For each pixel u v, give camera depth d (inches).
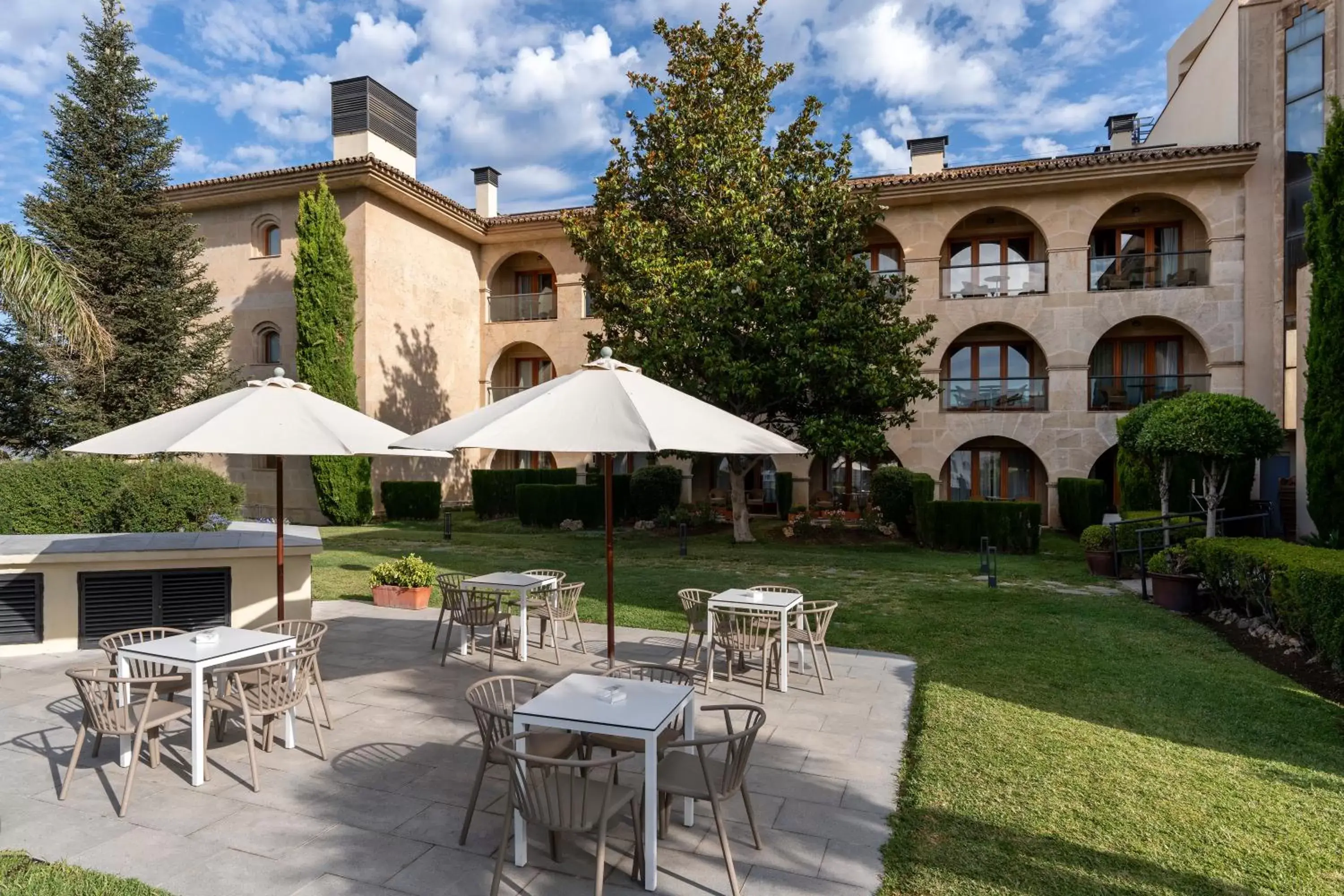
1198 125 872.3
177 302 739.4
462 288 1011.9
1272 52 743.7
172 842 150.3
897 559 591.2
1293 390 714.8
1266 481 678.5
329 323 797.9
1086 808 165.6
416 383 919.7
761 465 969.5
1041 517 820.0
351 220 853.2
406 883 135.8
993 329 884.6
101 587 302.5
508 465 1073.5
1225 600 375.6
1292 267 721.0
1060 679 269.9
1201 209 770.2
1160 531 513.3
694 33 650.8
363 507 834.2
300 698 197.9
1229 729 218.8
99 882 133.3
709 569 527.8
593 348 701.3
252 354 895.7
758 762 195.2
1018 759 193.3
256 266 895.7
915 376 673.6
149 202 745.6
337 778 182.7
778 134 665.6
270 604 327.0
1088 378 800.3
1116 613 385.4
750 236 612.4
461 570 506.3
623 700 151.0
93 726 171.0
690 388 620.1
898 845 149.2
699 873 140.2
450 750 201.3
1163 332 843.4
